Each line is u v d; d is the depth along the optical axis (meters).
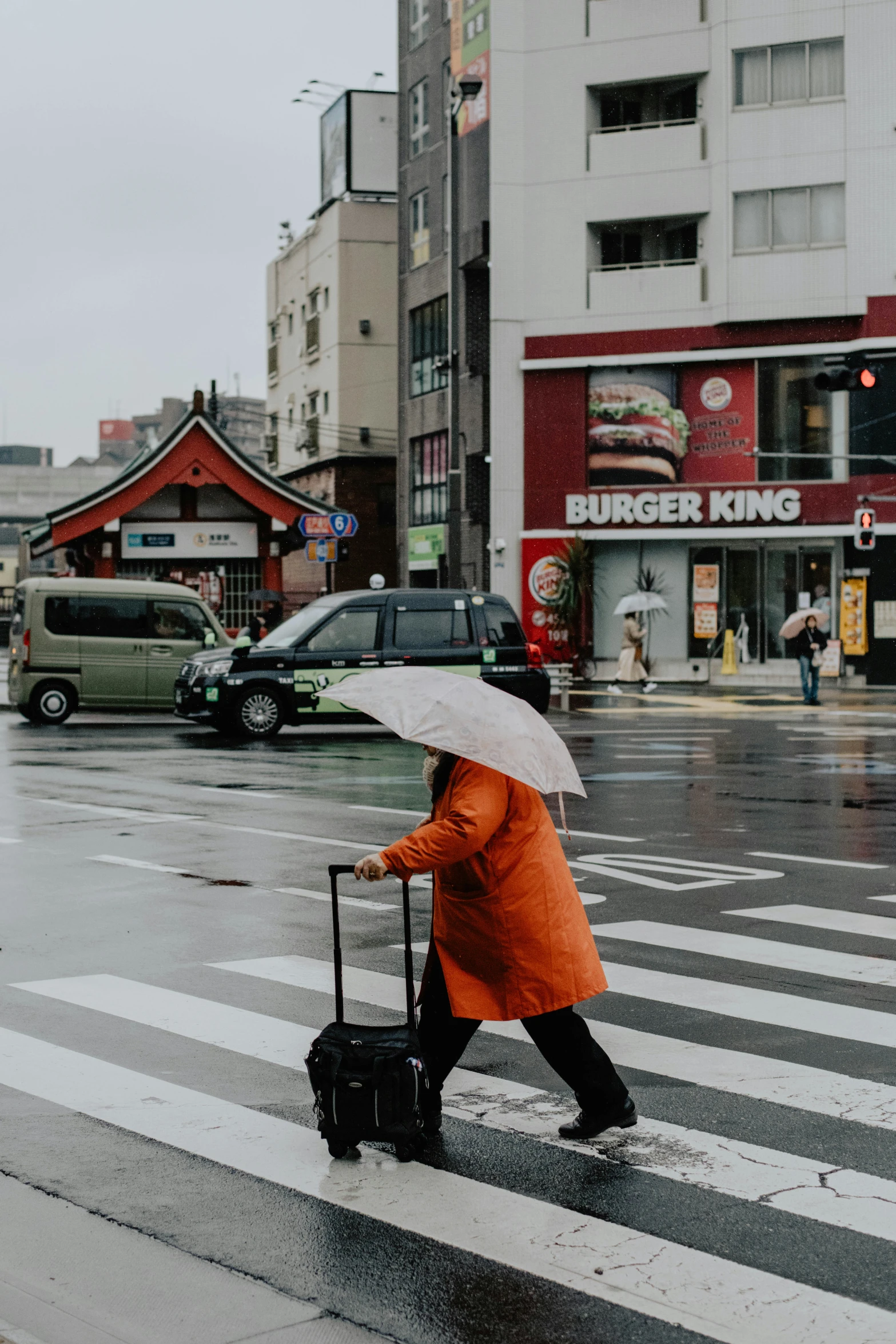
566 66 36.91
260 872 10.55
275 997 7.11
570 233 36.88
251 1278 4.04
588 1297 3.93
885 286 34.38
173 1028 6.55
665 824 12.95
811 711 26.92
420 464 46.25
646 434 36.44
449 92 41.94
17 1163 4.91
